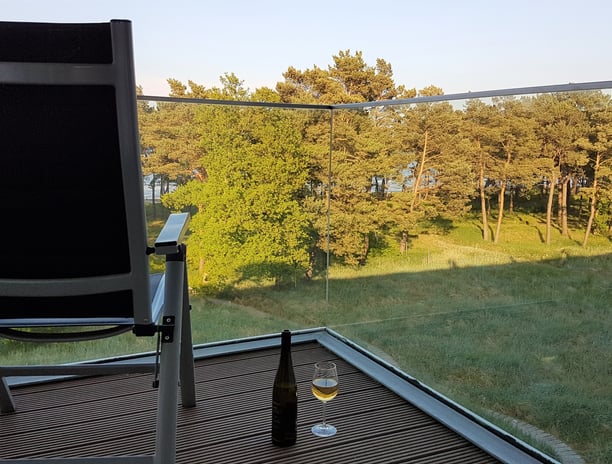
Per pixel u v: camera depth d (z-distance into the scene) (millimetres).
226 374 2096
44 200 975
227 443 1589
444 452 1565
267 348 2377
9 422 1689
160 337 1101
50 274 1034
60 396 1881
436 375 1938
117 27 853
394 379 2053
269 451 1551
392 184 2186
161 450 1088
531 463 1491
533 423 1569
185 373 1763
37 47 859
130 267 1044
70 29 849
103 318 1113
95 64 876
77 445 1562
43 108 903
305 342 2463
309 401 1878
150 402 1846
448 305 1917
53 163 949
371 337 2318
